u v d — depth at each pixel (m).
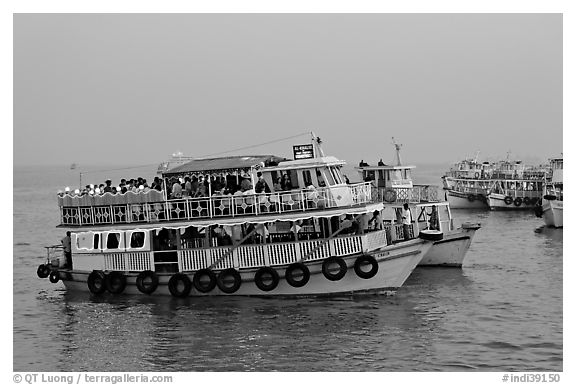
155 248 32.75
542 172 80.12
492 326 27.05
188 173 32.84
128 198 32.38
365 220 32.81
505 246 49.41
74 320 29.69
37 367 23.95
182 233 33.44
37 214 90.00
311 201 31.00
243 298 31.28
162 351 24.97
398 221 39.53
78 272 34.25
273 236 32.12
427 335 25.89
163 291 32.31
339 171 32.78
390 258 30.11
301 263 30.19
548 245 49.44
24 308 32.16
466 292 32.97
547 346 24.61
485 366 22.69
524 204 79.06
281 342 25.34
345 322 27.48
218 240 32.47
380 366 22.73
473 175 88.31
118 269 33.31
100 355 24.95
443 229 40.97
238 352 24.45
